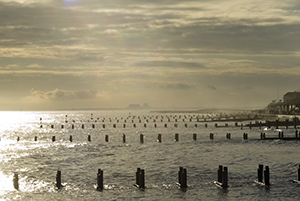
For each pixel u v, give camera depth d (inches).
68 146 3393.2
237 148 2955.2
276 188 1616.6
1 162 2418.8
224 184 1653.5
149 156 2610.7
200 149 2962.6
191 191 1600.6
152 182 1763.0
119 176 1911.9
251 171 1974.7
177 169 2076.8
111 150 3004.4
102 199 1514.5
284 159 2354.8
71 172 2042.3
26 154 2827.3
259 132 4480.8
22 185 1747.0
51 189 1667.1
